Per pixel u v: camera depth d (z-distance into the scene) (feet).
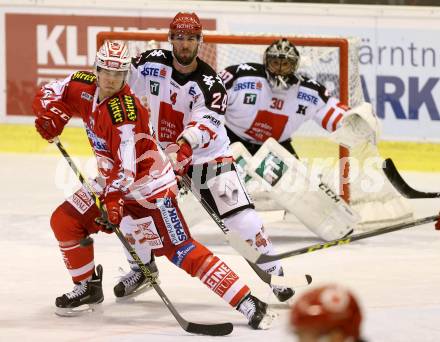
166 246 39.78
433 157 89.97
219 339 38.52
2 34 94.63
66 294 42.86
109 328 40.57
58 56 94.32
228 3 90.84
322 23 89.81
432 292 47.73
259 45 68.08
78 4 93.15
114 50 38.47
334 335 16.37
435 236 63.52
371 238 62.90
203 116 42.98
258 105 58.95
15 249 57.93
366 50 89.56
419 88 89.40
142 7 92.43
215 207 44.73
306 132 77.05
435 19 88.58
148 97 45.42
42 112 41.50
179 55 43.32
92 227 41.50
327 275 51.78
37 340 38.63
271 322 40.32
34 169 88.22
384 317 42.52
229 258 56.34
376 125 57.72
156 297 46.55
